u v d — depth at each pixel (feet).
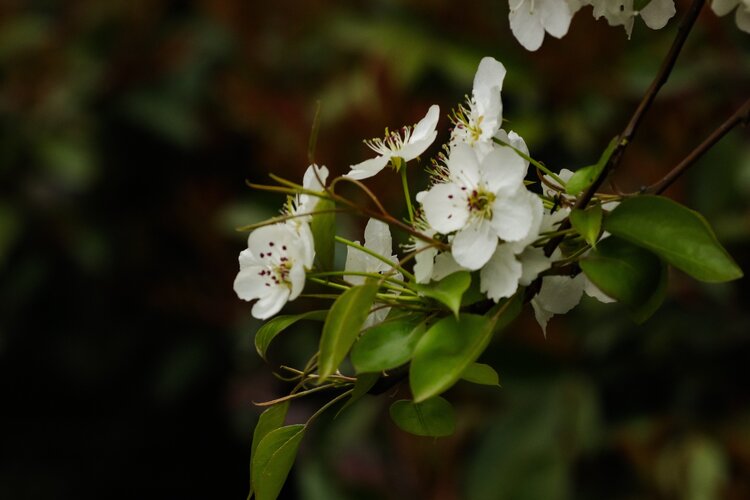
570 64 4.43
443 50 4.68
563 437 4.11
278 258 2.31
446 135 4.47
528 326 4.27
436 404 2.40
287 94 5.37
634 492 4.20
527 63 4.59
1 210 5.76
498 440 4.19
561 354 4.26
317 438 4.58
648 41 4.45
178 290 5.41
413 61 4.63
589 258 2.27
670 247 2.24
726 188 4.18
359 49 5.17
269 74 5.52
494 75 2.36
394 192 4.37
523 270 2.28
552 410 4.17
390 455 4.49
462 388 4.42
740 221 4.11
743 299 4.17
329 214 2.29
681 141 4.23
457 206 2.27
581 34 4.40
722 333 4.07
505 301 2.29
